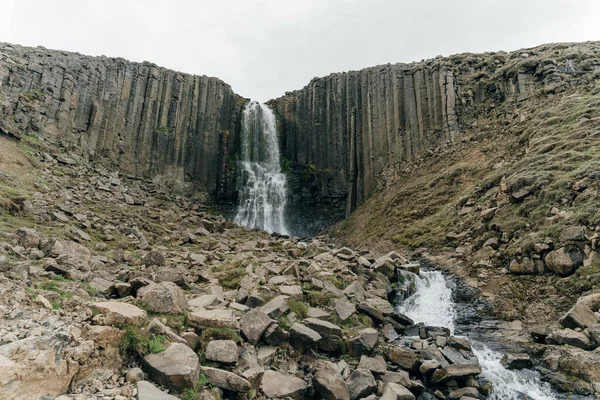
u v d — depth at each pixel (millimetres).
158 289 8227
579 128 19891
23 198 16641
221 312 8273
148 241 18719
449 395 8031
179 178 36625
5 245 10781
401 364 8812
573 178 15688
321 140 41469
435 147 30766
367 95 38562
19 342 4934
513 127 26156
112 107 33906
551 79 27312
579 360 8586
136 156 34469
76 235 15688
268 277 12797
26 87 28844
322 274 13242
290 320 9445
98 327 6016
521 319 12289
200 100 41219
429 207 24812
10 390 4391
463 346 9703
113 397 5152
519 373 8844
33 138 26469
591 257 12414
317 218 38250
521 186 17516
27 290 7457
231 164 42219
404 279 15477
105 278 11266
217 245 19672
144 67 38031
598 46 31609
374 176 35250
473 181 24062
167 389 5758
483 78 32188
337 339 9062
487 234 17203
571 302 11844
